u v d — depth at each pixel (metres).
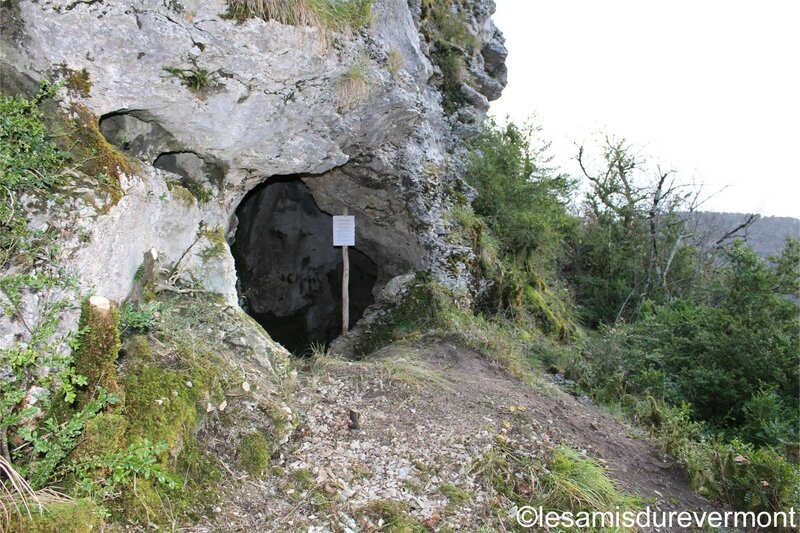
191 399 3.68
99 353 2.98
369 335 7.70
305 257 10.93
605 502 4.26
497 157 10.74
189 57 4.30
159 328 4.16
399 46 7.04
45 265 3.07
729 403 8.16
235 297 5.37
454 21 10.66
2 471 2.59
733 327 8.62
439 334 7.27
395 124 7.03
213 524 3.24
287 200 10.56
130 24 3.85
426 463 4.20
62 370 2.79
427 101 8.71
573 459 4.64
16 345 2.83
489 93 11.70
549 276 12.73
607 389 7.64
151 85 4.22
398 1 6.93
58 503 2.51
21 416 2.57
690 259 16.02
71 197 3.25
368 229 8.77
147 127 4.70
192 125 4.81
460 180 9.64
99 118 3.94
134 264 4.16
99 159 3.60
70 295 3.17
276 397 4.52
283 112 5.32
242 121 5.05
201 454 3.59
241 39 4.49
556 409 5.96
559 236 12.26
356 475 3.94
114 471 2.74
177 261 5.04
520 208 10.65
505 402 5.61
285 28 4.74
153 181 4.37
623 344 9.44
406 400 5.15
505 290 9.45
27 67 3.58
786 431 6.96
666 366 8.85
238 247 10.20
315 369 5.45
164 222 4.78
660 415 6.59
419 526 3.56
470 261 8.59
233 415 3.93
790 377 8.18
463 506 3.86
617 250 15.64
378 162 7.46
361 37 5.75
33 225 3.05
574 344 9.72
